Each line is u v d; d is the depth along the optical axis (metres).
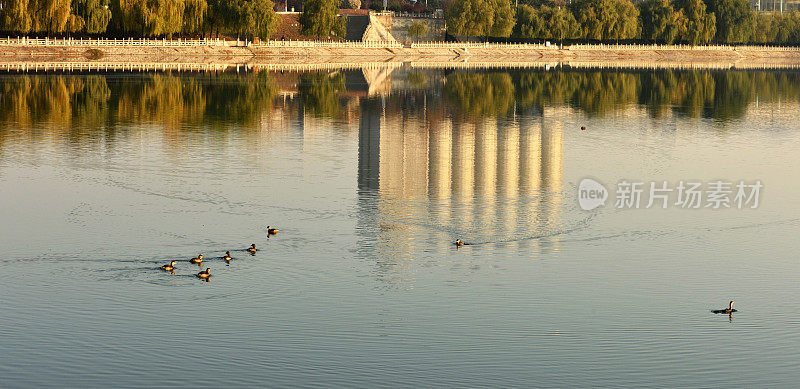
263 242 43.31
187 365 29.61
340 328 32.69
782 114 107.56
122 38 181.75
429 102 114.06
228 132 80.81
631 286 37.81
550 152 73.50
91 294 35.62
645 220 49.00
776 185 60.12
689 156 72.44
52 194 53.59
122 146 71.50
